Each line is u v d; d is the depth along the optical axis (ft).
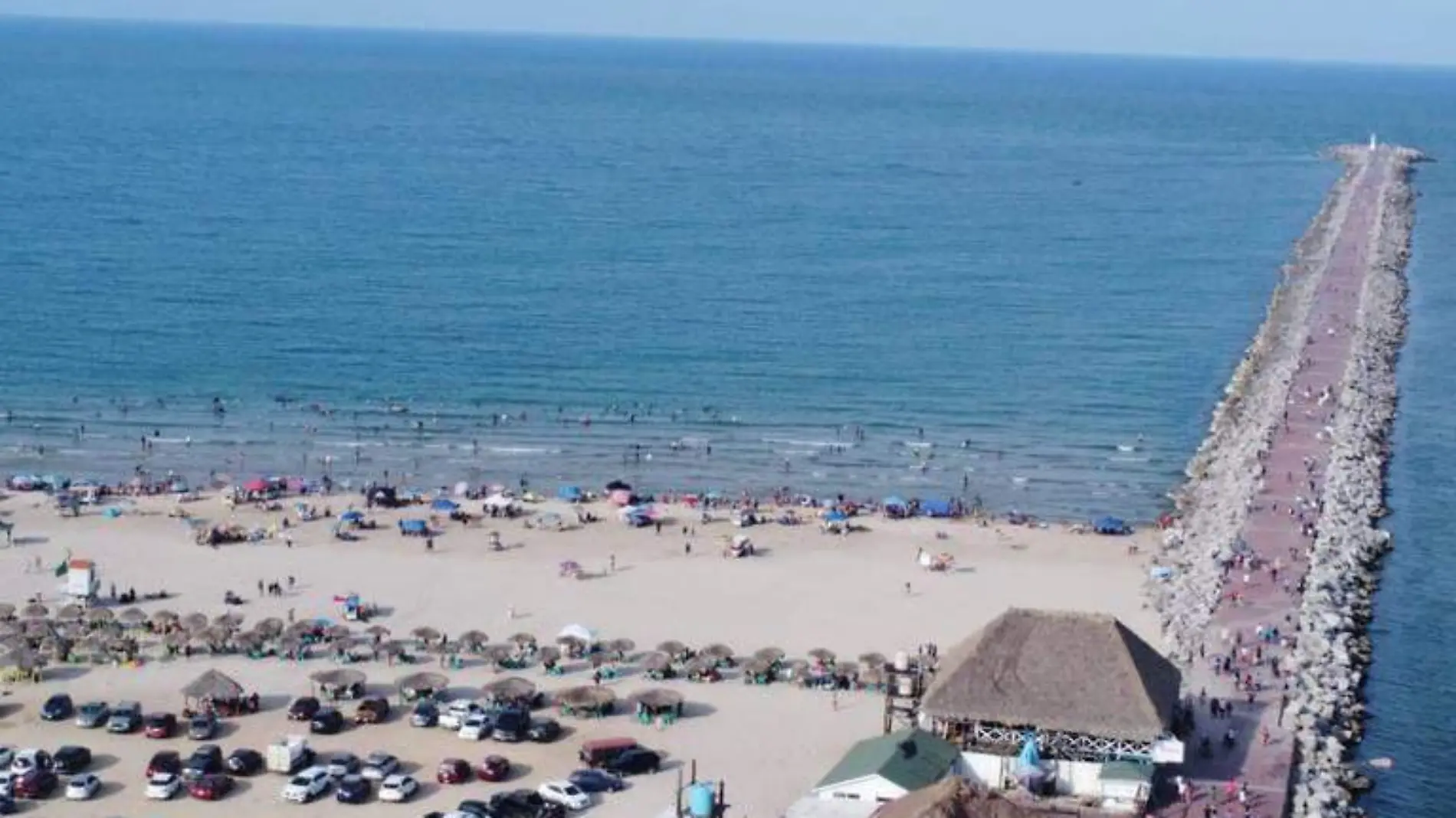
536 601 534.37
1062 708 395.55
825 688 465.06
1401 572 573.33
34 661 459.32
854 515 636.07
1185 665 463.01
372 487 647.97
